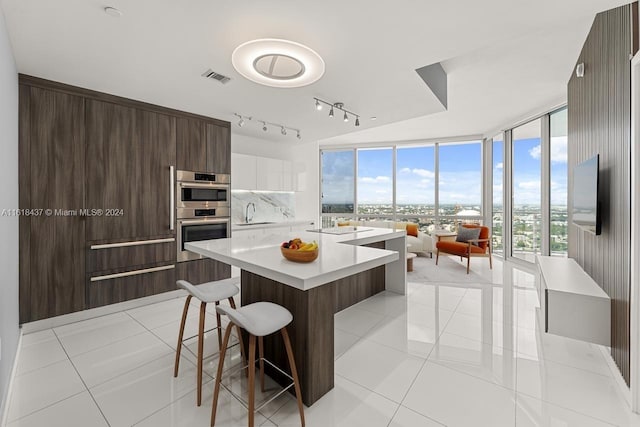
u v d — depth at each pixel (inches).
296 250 72.3
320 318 72.6
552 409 68.2
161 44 84.4
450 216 277.0
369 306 135.9
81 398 72.4
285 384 76.7
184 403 70.7
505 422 64.4
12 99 88.5
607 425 63.5
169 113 141.7
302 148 246.5
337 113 149.6
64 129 112.6
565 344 98.9
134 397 72.9
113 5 67.1
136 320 118.4
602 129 91.3
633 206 68.5
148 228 135.3
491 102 177.5
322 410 68.4
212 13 70.2
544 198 188.5
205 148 155.7
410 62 95.3
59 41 82.7
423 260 240.4
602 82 91.2
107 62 95.5
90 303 119.8
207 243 105.3
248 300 90.1
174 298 144.9
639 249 67.3
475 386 76.9
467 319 120.5
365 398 72.5
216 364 87.4
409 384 77.8
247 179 188.5
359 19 72.7
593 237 101.4
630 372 68.9
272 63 84.7
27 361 88.7
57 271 112.0
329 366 75.0
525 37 106.8
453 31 78.2
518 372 82.9
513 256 230.2
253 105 138.6
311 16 71.5
